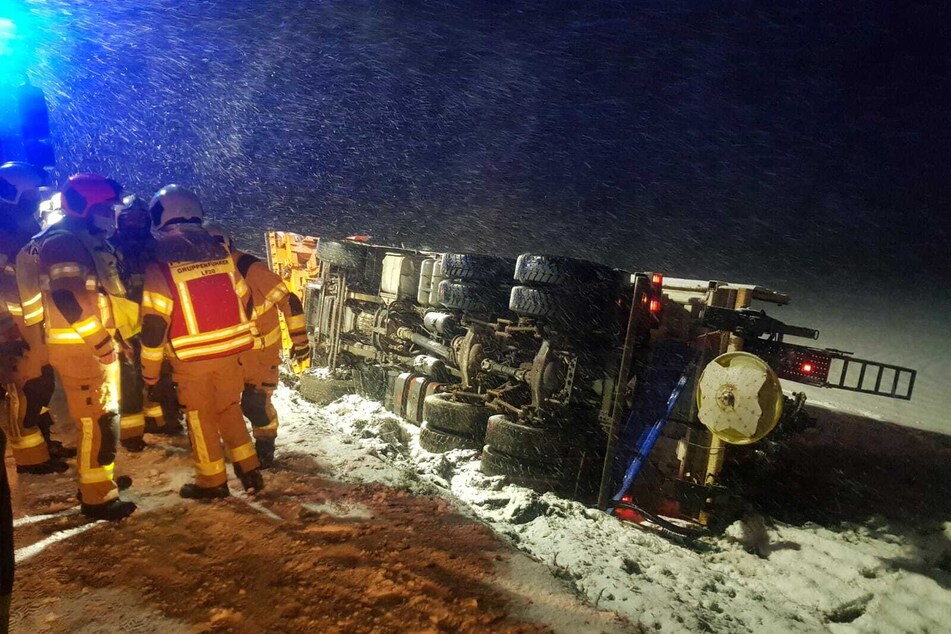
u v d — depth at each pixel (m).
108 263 3.85
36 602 2.68
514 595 3.04
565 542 4.46
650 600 3.55
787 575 5.02
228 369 3.76
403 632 2.66
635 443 6.29
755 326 5.94
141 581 2.90
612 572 3.96
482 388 6.87
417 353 8.12
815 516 6.37
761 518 6.04
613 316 6.04
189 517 3.55
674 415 6.18
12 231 4.04
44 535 3.25
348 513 3.78
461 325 7.12
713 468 5.91
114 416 3.48
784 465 7.59
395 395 7.80
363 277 8.88
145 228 4.21
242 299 3.85
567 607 3.00
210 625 2.62
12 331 3.96
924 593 4.85
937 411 11.32
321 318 9.05
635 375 6.32
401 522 3.72
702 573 4.50
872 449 8.66
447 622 2.75
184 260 3.56
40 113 6.09
